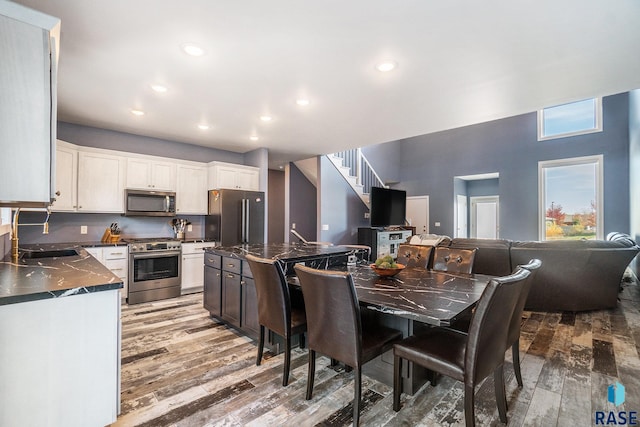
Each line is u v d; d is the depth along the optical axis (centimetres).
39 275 174
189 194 500
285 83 287
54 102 155
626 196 618
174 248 447
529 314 374
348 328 171
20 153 144
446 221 898
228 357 260
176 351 271
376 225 704
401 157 1005
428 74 268
